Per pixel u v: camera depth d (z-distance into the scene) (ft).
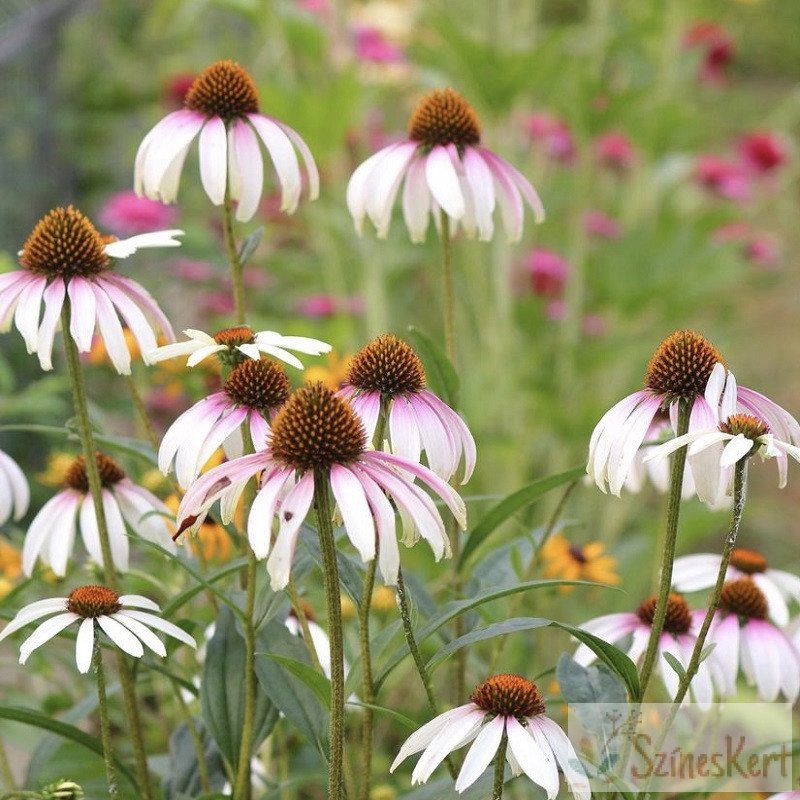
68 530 4.66
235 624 4.56
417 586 4.72
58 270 4.46
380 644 4.41
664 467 4.75
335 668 4.15
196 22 11.57
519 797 4.82
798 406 11.84
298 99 6.72
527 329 8.87
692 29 9.84
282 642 4.51
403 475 4.18
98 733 5.04
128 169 12.20
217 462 4.98
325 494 4.12
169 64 11.98
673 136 8.75
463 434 4.36
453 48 6.70
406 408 4.33
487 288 8.52
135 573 4.78
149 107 12.63
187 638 4.34
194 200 10.34
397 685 5.43
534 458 8.92
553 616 5.81
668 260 8.46
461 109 4.79
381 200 4.75
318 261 9.27
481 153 4.81
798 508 10.26
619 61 9.42
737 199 9.95
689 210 10.46
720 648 4.57
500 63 6.67
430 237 7.93
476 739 4.21
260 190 4.65
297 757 5.03
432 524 4.10
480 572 4.82
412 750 4.24
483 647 5.40
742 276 9.37
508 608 4.78
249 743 4.47
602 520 8.43
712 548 9.40
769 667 4.58
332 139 6.91
